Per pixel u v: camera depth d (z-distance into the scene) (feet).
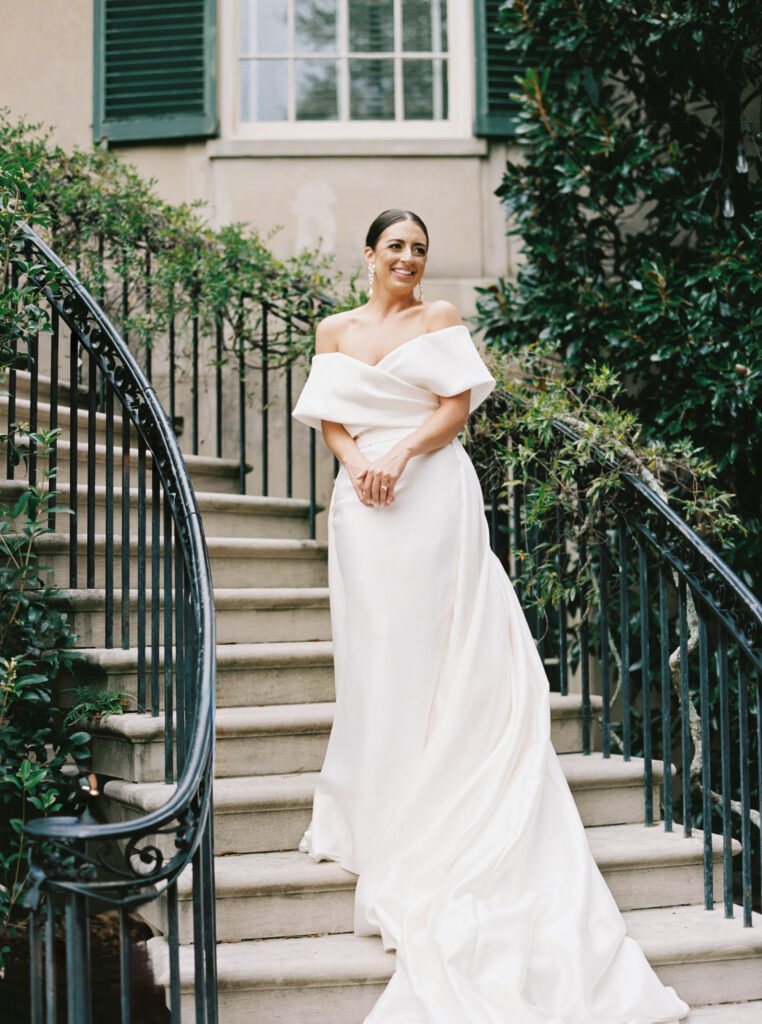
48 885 6.33
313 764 11.39
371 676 9.66
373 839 9.41
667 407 15.60
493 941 8.29
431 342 10.28
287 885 9.36
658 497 11.34
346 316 10.84
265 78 19.53
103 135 18.86
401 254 10.49
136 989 8.70
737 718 15.70
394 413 10.36
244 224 16.81
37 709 10.89
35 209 12.22
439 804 9.27
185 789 7.06
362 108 19.57
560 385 13.62
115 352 11.42
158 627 10.70
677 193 16.56
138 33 19.01
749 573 16.10
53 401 12.09
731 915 10.04
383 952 8.90
